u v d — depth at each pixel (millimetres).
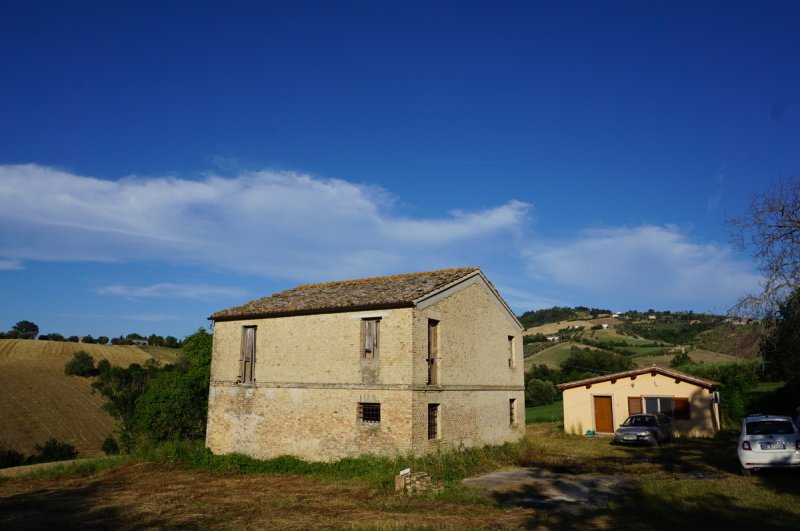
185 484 17750
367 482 16344
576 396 31156
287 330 21875
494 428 23359
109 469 21984
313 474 18484
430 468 16969
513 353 26031
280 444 21109
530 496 13852
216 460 21281
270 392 21797
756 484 13812
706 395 27781
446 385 20375
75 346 69688
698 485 13906
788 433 14914
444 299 20859
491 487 15188
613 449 23703
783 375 30797
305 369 21031
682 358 53625
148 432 29906
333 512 12641
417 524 10945
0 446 38375
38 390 52281
